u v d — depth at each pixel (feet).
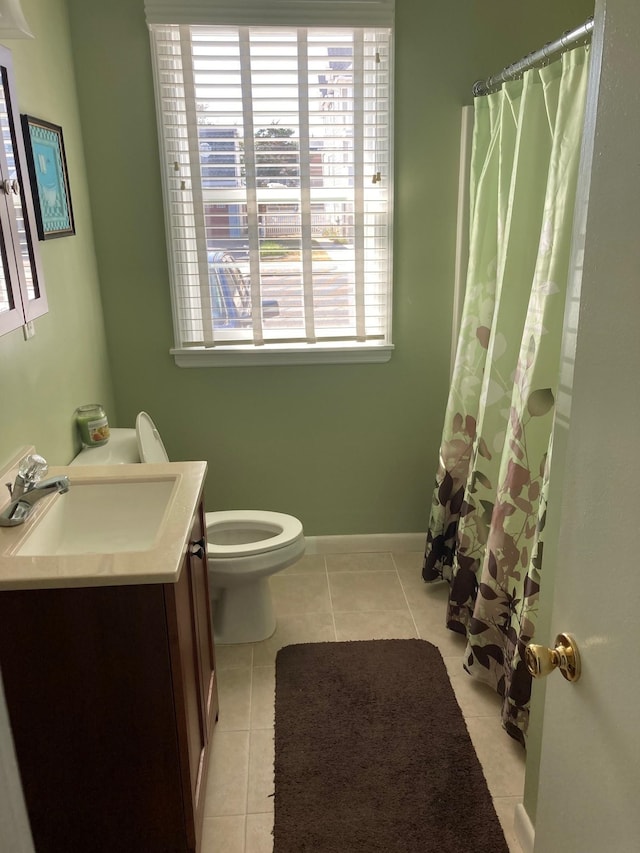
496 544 6.86
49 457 6.72
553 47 5.89
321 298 9.25
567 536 3.09
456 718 7.01
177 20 8.02
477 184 8.07
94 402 8.35
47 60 7.16
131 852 5.08
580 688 2.97
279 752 6.63
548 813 3.42
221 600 8.33
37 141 6.56
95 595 4.43
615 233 2.59
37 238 6.43
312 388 9.57
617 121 2.57
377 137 8.79
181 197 8.75
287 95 8.46
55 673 4.58
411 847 5.63
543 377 6.14
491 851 5.59
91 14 8.02
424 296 9.37
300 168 8.68
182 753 4.83
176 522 5.16
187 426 9.56
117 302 8.98
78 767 4.82
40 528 5.36
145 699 4.68
